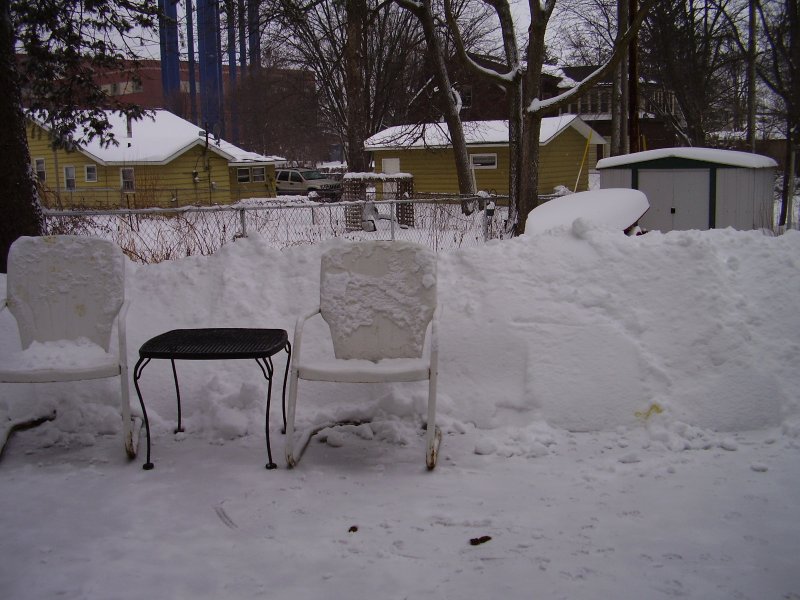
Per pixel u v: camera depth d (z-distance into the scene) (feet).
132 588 8.54
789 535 9.28
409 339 13.25
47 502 11.08
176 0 37.17
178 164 101.65
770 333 14.23
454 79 101.40
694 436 12.59
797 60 65.98
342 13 82.17
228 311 16.21
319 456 12.75
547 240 16.35
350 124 78.79
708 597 8.00
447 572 8.73
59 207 61.00
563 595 8.13
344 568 8.89
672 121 95.86
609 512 10.16
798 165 67.21
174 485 11.62
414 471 11.96
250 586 8.53
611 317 14.55
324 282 13.66
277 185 126.31
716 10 89.66
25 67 33.83
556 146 96.32
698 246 15.11
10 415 14.10
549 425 13.33
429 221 58.59
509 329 14.57
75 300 13.99
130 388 14.94
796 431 12.38
